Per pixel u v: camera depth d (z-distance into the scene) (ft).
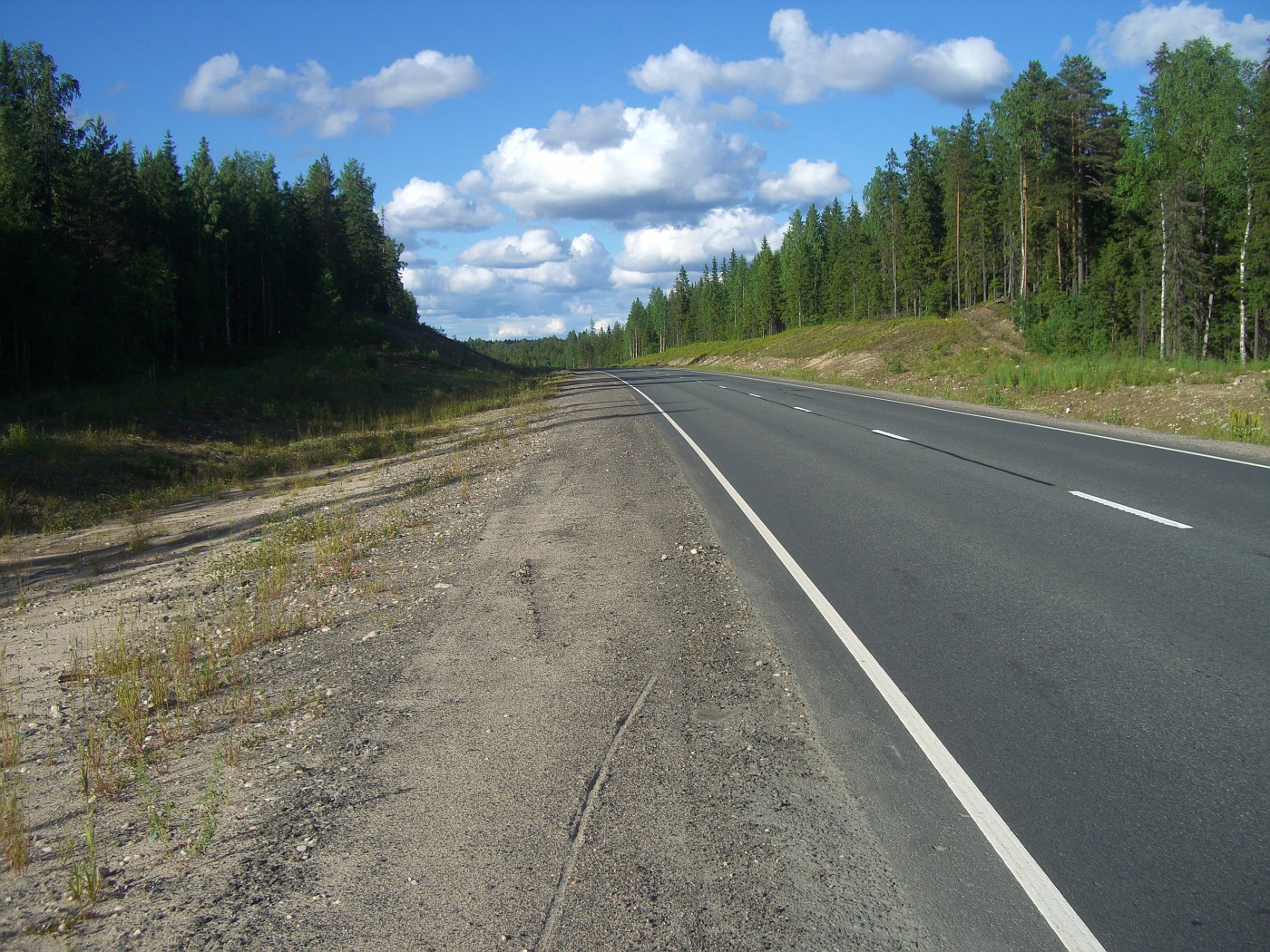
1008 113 191.31
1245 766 12.70
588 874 10.84
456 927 9.96
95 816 13.47
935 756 13.53
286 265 239.09
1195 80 148.56
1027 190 195.52
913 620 20.04
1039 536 27.22
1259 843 10.83
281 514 44.65
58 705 19.01
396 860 11.41
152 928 10.33
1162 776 12.55
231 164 257.55
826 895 10.23
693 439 61.00
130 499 53.62
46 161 143.43
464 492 43.98
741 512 33.99
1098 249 200.34
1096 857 10.72
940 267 261.24
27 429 66.80
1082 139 186.39
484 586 25.86
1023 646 17.94
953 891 10.19
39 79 147.23
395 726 15.92
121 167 166.20
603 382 172.86
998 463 42.42
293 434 91.25
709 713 15.67
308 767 14.44
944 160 277.23
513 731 15.37
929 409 75.41
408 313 350.64
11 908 10.98
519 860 11.25
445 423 97.60
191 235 188.85
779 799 12.49
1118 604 20.24
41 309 108.37
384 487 52.03
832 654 18.24
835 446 52.24
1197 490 33.47
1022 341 152.97
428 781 13.62
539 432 76.69
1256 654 16.83
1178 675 16.07
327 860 11.55
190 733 16.43
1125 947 9.12
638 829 11.85
